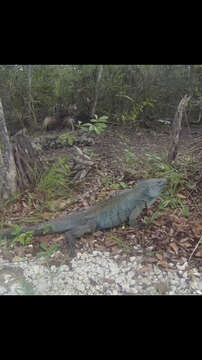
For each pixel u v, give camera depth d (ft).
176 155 4.90
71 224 3.76
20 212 4.27
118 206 3.68
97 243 3.62
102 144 6.33
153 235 3.67
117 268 3.26
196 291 2.96
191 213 3.96
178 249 3.46
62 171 4.77
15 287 3.06
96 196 4.48
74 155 5.78
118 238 3.67
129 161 5.19
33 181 4.72
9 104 7.01
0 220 4.09
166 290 2.98
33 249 3.59
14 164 4.44
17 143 4.59
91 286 3.05
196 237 3.59
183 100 4.45
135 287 3.03
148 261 3.33
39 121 7.40
